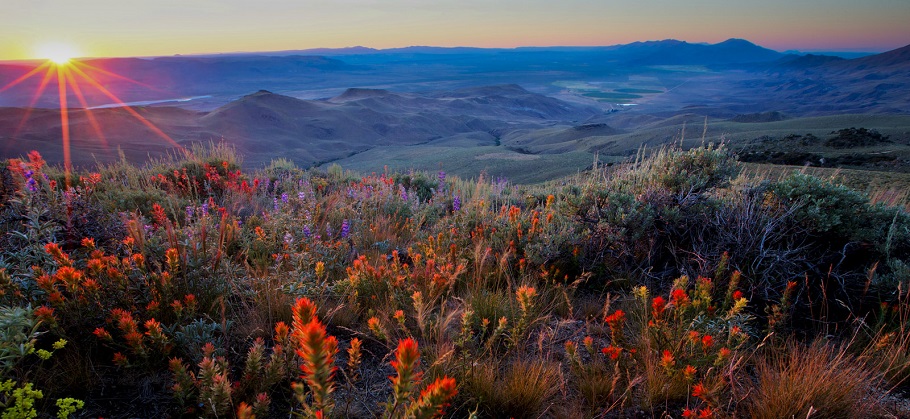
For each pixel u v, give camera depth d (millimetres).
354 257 4629
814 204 4426
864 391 2609
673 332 2871
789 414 2355
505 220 5387
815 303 3736
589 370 2748
